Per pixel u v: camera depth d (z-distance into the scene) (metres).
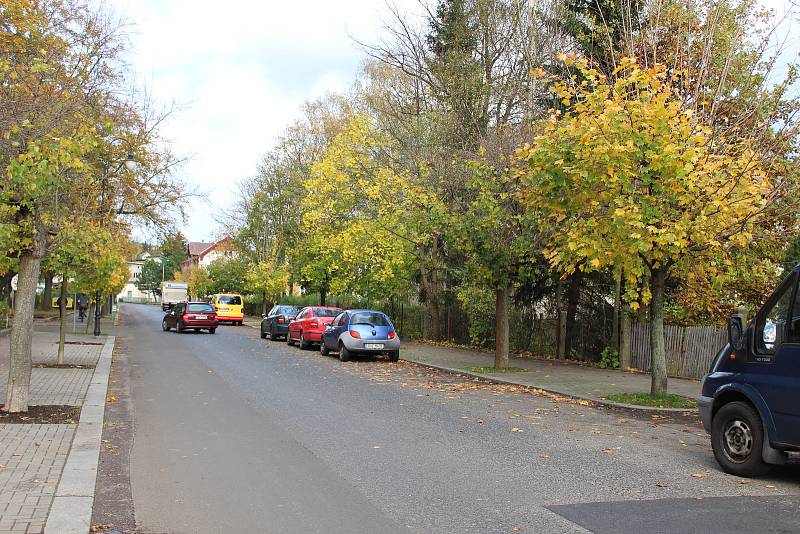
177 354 21.19
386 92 29.41
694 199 10.75
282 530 5.17
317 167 29.45
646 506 5.78
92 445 7.80
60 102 10.40
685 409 11.18
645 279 13.76
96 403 10.82
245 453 7.79
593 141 10.51
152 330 36.19
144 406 11.17
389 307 33.81
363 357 21.66
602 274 18.27
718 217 10.74
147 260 137.75
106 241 17.03
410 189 23.33
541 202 11.91
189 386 13.67
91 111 15.01
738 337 7.26
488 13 25.48
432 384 14.77
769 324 7.07
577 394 12.89
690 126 10.80
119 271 21.86
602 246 10.93
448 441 8.53
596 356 19.33
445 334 28.16
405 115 27.91
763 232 13.58
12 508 5.44
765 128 12.60
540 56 21.80
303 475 6.80
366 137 28.12
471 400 12.38
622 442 8.65
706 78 13.26
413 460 7.47
